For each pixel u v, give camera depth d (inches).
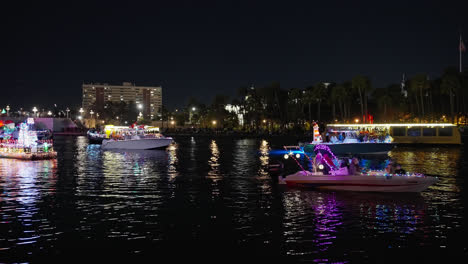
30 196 833.5
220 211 701.3
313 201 773.9
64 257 485.1
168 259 480.1
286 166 1449.3
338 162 914.1
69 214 677.9
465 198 797.9
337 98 4293.8
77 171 1254.3
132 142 2333.9
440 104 4630.9
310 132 4320.9
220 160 1660.9
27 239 548.1
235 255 492.4
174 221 636.7
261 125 5246.1
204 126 6067.9
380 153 1883.6
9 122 1977.1
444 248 516.7
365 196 816.9
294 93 4773.6
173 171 1259.8
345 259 480.4
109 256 488.7
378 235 565.9
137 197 824.9
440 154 1937.7
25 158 1619.1
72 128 6323.8
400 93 4473.4
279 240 545.6
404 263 469.4
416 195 826.8
